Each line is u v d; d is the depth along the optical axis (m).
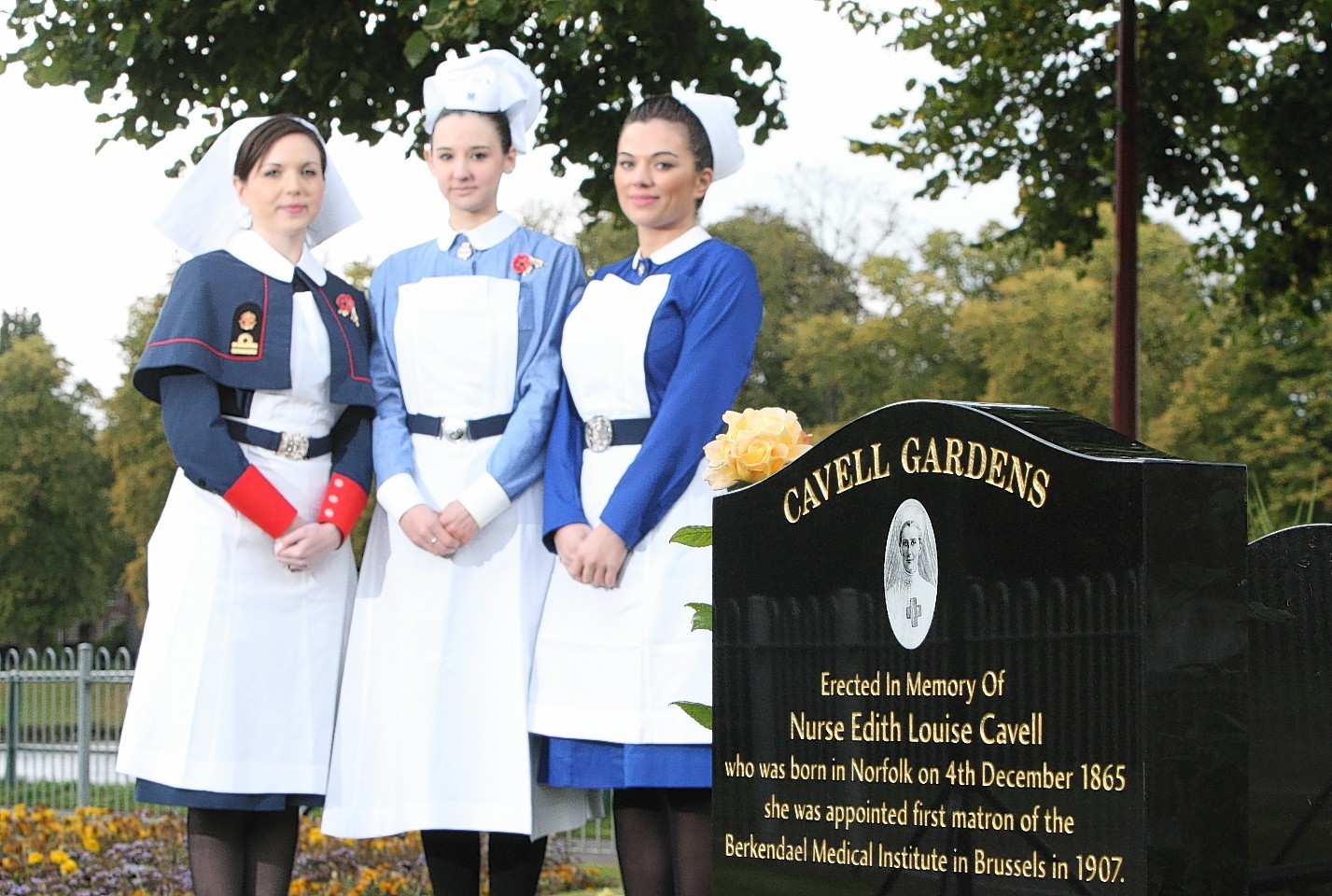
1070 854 3.04
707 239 4.70
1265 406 32.78
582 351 4.62
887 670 3.37
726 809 3.67
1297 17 10.18
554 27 8.05
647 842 4.58
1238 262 11.77
